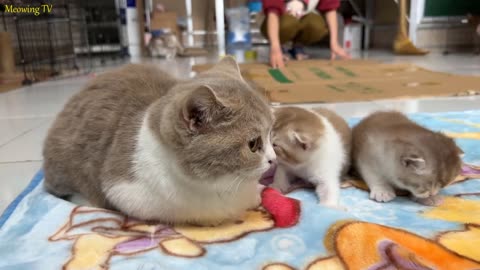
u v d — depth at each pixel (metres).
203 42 3.54
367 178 0.64
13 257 0.44
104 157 0.53
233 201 0.50
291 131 0.65
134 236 0.48
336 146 0.66
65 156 0.56
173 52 2.73
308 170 0.65
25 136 0.95
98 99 0.57
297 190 0.66
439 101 1.16
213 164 0.45
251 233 0.48
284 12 2.11
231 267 0.42
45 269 0.42
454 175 0.60
